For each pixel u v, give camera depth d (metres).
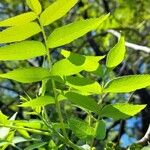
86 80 0.36
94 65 0.35
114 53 0.37
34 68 0.35
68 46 1.79
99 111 0.38
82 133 0.39
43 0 1.72
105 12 1.88
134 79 0.36
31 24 0.34
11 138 0.43
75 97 0.37
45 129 0.40
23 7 2.02
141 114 1.68
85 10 1.96
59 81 0.36
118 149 0.49
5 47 0.34
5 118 0.41
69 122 0.39
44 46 0.35
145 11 1.63
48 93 0.40
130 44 1.10
